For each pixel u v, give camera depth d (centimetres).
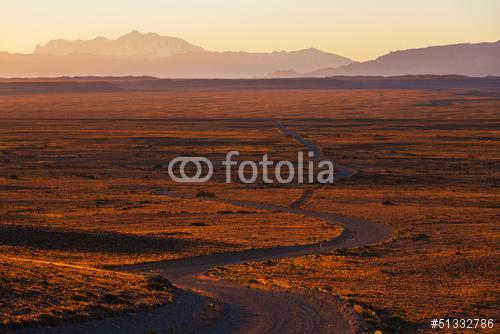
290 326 3800
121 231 8112
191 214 9869
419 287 5469
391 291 5275
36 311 3312
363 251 7225
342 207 10694
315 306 4353
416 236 8131
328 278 5841
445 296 5119
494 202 11006
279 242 7781
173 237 7738
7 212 9500
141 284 4369
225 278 5597
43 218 8912
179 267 6269
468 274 6022
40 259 5906
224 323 3797
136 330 3412
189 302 4169
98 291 3912
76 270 4594
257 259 6850
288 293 4791
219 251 7094
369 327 3903
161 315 3734
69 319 3303
